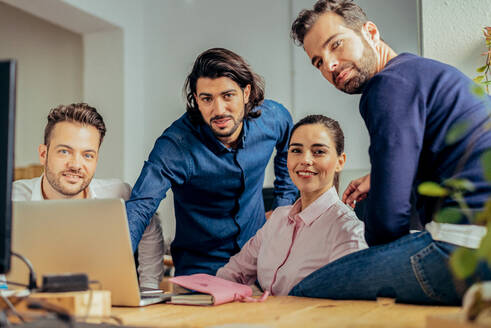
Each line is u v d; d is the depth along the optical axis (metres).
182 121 1.97
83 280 0.99
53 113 1.69
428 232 1.11
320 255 1.42
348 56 1.38
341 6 1.39
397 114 1.15
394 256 1.13
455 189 1.07
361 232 1.39
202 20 4.49
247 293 1.28
